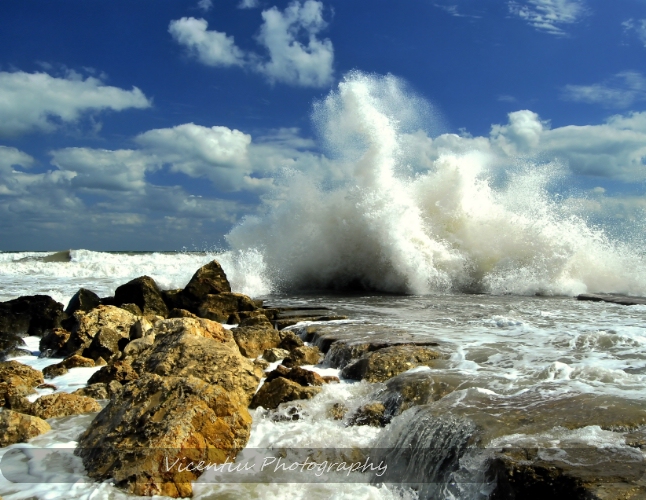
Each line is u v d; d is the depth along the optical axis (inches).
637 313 441.4
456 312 462.3
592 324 385.1
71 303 494.3
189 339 270.4
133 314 432.1
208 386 210.2
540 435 169.2
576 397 204.1
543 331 356.8
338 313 463.5
